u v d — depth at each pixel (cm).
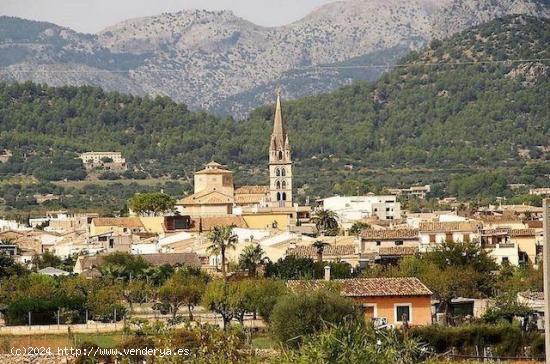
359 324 18150
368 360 17312
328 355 17325
